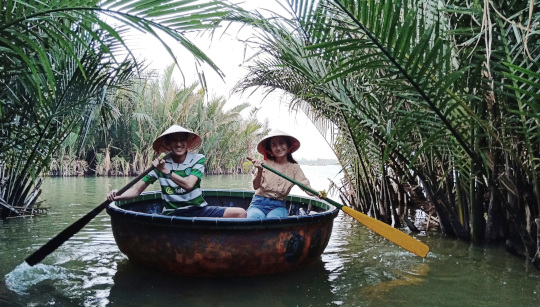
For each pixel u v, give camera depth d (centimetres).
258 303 254
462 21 297
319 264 343
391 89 307
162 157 319
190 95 1558
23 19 203
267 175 370
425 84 274
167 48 194
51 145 491
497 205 416
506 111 301
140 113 1388
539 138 284
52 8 199
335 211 333
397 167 495
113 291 270
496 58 283
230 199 478
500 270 330
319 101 502
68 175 1427
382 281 300
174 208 338
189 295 265
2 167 558
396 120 372
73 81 415
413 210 652
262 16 347
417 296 271
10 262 332
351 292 276
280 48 373
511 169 338
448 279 306
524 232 345
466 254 378
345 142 550
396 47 255
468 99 283
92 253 363
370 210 572
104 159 1484
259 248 289
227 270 292
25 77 319
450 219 442
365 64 265
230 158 1869
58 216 552
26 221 515
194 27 201
